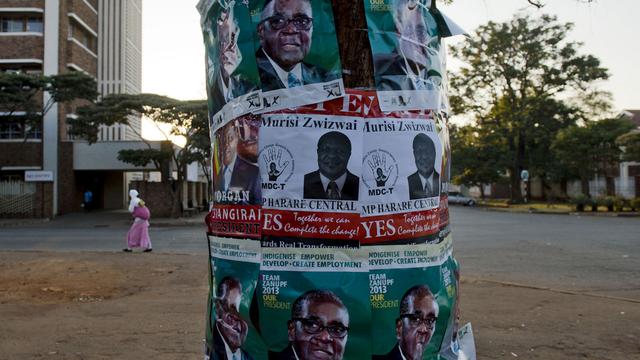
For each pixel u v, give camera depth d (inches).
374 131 108.8
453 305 121.5
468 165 2146.9
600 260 529.7
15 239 787.4
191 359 210.5
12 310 303.0
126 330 255.4
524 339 239.6
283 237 108.0
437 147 115.9
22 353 219.3
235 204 113.0
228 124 115.3
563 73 1865.2
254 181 110.2
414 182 111.4
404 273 109.9
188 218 1246.9
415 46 113.4
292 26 108.6
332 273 107.2
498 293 347.9
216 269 117.6
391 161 109.4
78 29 1553.9
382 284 108.5
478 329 257.4
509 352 220.8
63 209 1424.7
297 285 107.3
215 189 119.9
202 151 1220.5
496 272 455.5
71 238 802.2
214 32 120.6
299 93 108.0
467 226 1013.2
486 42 1902.1
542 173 2162.9
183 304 316.8
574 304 313.7
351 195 107.6
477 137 2066.9
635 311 295.7
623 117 1840.6
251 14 111.6
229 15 115.4
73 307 311.0
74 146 1434.5
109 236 836.6
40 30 1413.6
